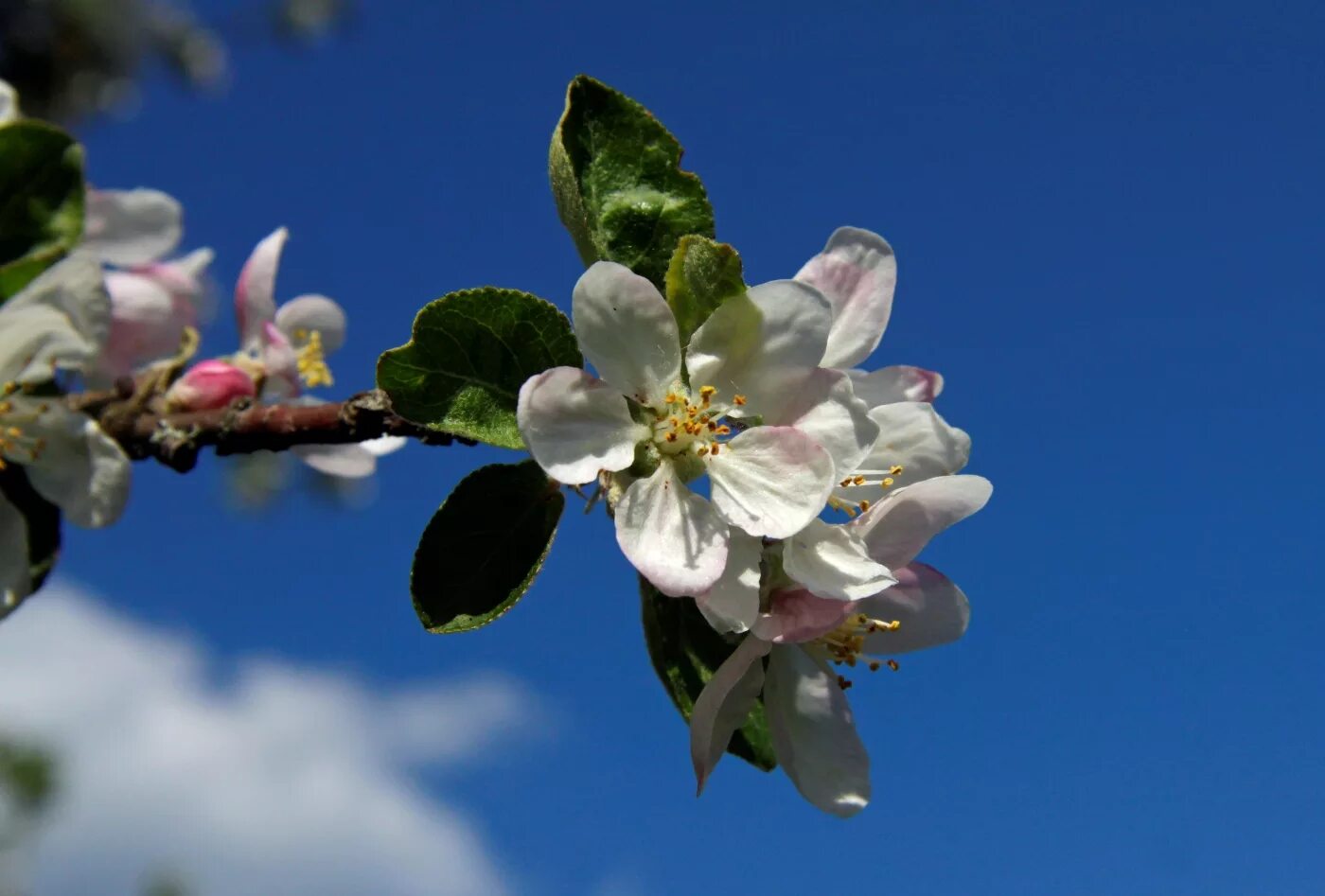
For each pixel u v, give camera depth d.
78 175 0.35
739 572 0.34
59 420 0.35
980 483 0.34
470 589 0.34
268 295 0.40
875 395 0.36
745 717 0.35
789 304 0.34
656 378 0.34
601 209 0.36
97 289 0.34
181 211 0.38
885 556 0.35
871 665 0.37
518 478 0.34
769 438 0.34
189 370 0.38
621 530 0.33
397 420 0.35
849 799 0.35
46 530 0.35
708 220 0.36
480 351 0.34
